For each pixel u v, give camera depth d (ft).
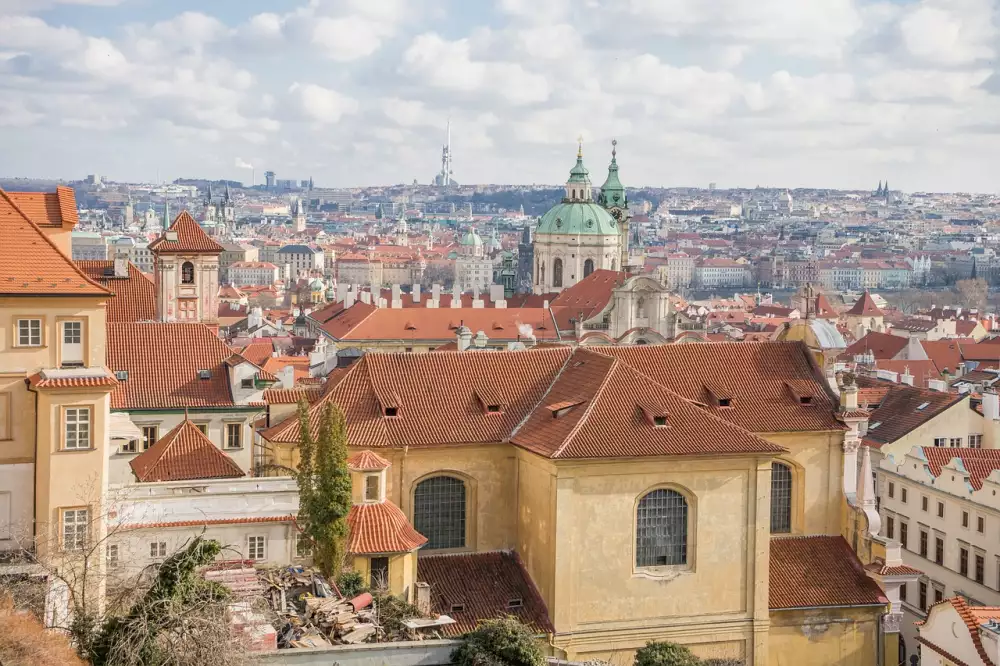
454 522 296.30
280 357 561.02
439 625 246.68
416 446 287.28
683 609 283.59
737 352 327.26
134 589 208.85
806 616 295.48
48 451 233.96
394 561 266.16
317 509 255.29
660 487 281.54
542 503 280.92
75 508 236.02
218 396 354.74
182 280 561.43
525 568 290.97
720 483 284.41
